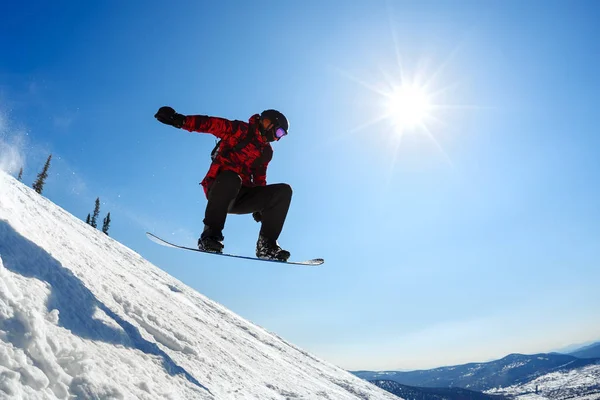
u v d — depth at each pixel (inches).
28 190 280.1
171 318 204.4
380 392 985.5
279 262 170.1
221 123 154.3
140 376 98.7
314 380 559.5
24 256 103.7
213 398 122.3
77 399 71.7
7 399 58.0
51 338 78.5
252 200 163.8
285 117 158.4
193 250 156.2
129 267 343.3
